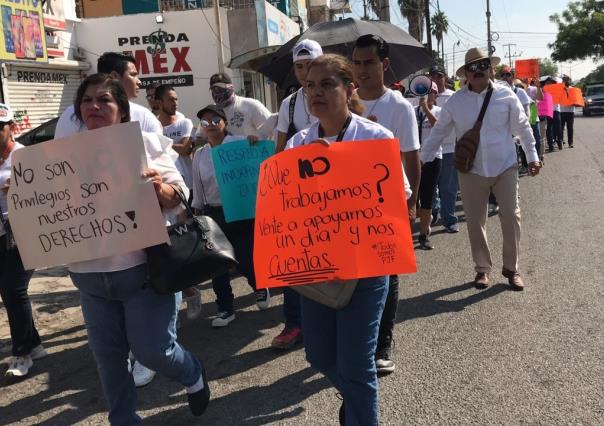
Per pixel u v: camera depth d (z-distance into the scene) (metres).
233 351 4.25
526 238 6.54
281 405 3.39
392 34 6.65
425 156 5.28
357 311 2.49
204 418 3.33
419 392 3.37
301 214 2.49
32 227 2.75
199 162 4.78
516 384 3.36
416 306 4.77
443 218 7.41
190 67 16.98
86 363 4.27
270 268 2.55
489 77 4.91
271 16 18.66
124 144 2.65
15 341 4.11
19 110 12.66
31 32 12.24
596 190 9.07
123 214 2.67
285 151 2.53
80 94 2.77
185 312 5.23
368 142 2.46
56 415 3.53
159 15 16.56
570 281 4.99
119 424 2.89
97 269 2.72
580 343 3.80
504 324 4.23
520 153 11.28
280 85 7.13
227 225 4.68
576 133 20.39
